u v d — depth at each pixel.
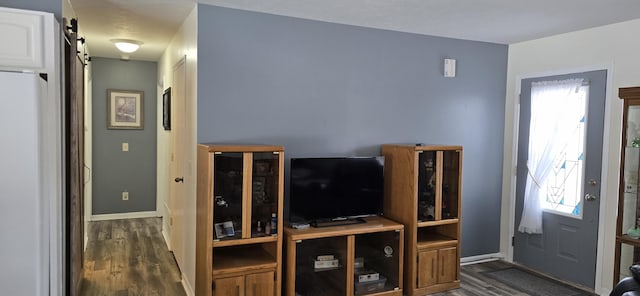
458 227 3.91
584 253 3.91
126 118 6.24
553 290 3.86
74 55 2.98
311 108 3.74
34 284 2.37
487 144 4.61
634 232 3.36
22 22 2.51
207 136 3.35
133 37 4.54
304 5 3.27
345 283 3.43
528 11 3.34
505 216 4.71
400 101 4.14
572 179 4.02
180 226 4.11
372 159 3.73
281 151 3.19
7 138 2.27
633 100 3.29
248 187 3.11
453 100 4.40
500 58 4.62
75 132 3.06
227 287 3.04
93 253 4.70
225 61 3.38
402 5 3.24
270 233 3.21
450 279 3.88
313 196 3.48
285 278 3.37
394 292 3.64
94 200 6.17
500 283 4.02
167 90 4.92
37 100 2.33
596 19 3.53
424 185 3.81
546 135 4.22
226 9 3.36
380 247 3.66
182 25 3.90
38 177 2.35
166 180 5.23
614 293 2.54
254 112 3.51
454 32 4.09
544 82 4.24
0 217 2.29
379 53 4.01
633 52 3.52
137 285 3.82
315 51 3.72
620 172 3.39
